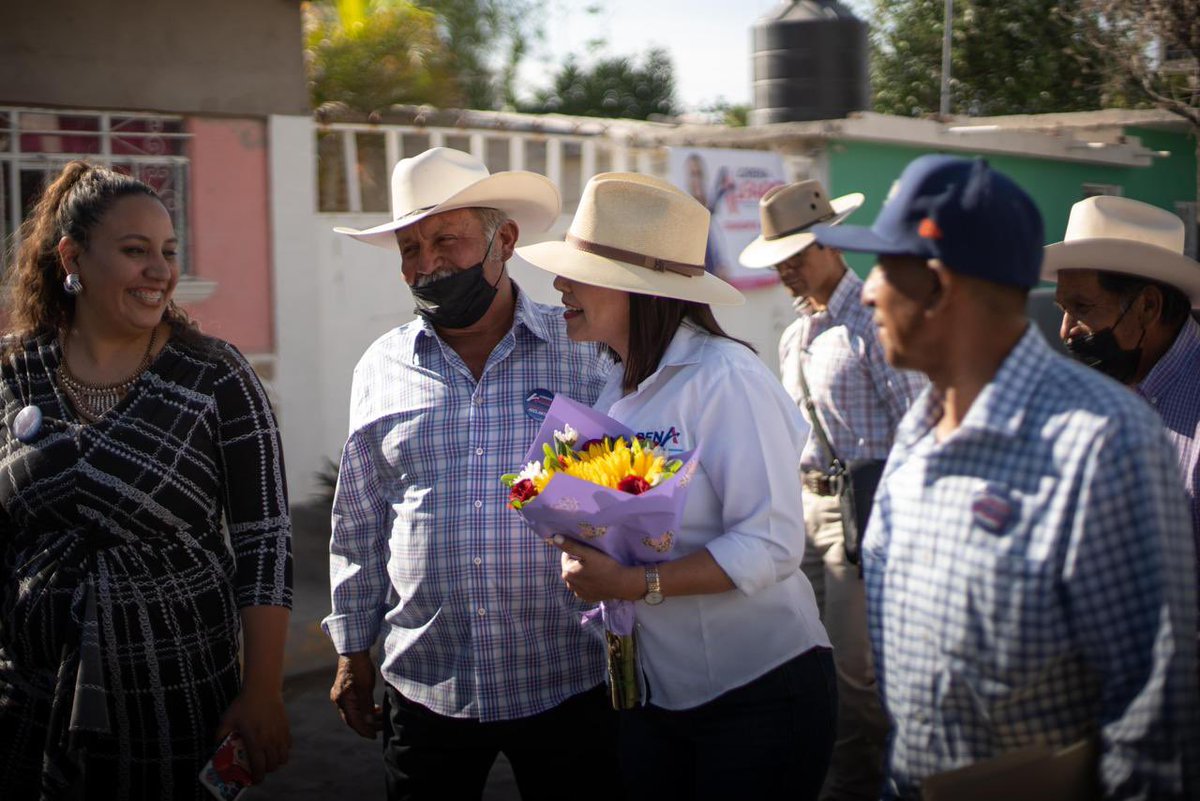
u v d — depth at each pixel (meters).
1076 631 1.87
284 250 7.37
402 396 3.22
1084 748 1.90
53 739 2.79
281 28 7.23
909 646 2.09
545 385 3.18
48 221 2.90
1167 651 1.78
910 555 2.08
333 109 8.59
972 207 1.93
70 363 2.89
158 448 2.84
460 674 3.11
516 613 3.07
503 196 3.23
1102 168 13.73
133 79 6.69
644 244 2.79
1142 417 1.84
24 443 2.86
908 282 2.01
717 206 9.61
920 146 11.23
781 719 2.74
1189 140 15.23
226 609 2.97
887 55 20.08
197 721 2.89
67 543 2.83
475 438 3.13
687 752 2.88
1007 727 1.97
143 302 2.81
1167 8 10.35
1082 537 1.83
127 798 2.87
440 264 3.16
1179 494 1.84
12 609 2.88
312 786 4.55
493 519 3.07
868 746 4.28
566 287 2.88
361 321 7.89
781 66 11.52
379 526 3.32
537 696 3.11
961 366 2.02
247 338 7.31
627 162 9.29
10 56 6.29
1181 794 1.78
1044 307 7.76
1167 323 3.04
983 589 1.95
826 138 10.25
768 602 2.76
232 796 2.84
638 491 2.54
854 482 4.27
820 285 4.43
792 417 2.78
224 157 7.11
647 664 2.83
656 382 2.81
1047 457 1.89
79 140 6.60
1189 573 1.82
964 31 19.16
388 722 3.29
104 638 2.80
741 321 9.96
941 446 2.02
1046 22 18.44
